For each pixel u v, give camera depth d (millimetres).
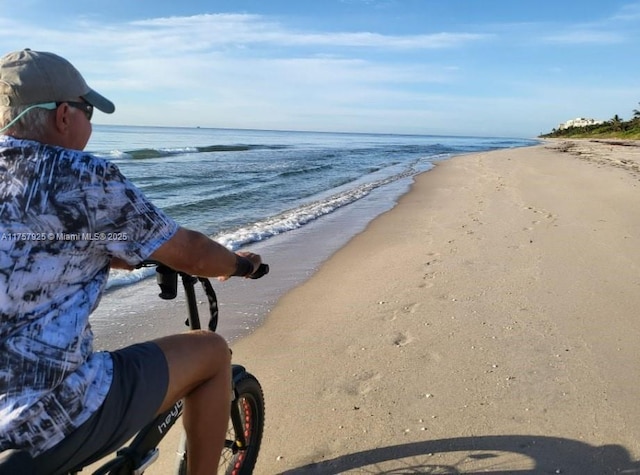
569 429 3014
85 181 1567
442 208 10836
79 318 1583
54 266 1528
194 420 2006
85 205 1561
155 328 4773
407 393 3428
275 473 2725
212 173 19953
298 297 5445
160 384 1784
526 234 7777
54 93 1599
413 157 36594
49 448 1521
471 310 4809
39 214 1512
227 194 14133
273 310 5074
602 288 5324
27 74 1557
